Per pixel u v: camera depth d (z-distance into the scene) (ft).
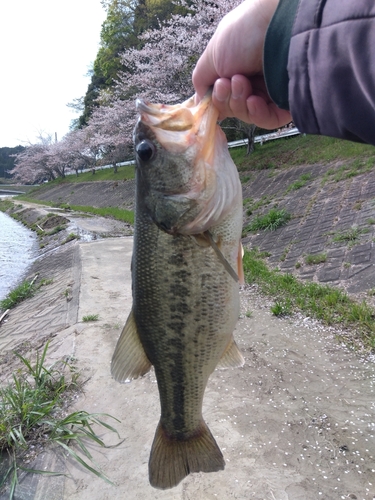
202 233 1.13
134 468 1.95
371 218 4.74
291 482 1.78
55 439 2.12
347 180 6.10
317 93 0.67
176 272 1.17
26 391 2.41
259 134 11.98
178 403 1.28
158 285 1.19
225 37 1.03
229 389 2.53
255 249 5.59
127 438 2.17
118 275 5.53
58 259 7.84
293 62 0.71
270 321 3.50
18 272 8.74
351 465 1.86
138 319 1.25
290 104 0.73
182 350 1.22
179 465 1.30
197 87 1.20
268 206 6.85
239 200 1.16
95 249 7.45
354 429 2.09
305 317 3.48
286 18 0.73
